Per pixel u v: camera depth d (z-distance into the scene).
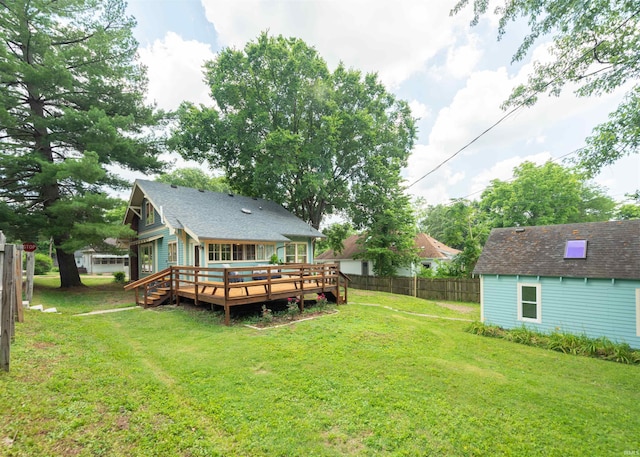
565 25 7.18
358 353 6.62
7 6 12.01
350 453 3.33
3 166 12.52
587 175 8.99
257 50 19.44
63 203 12.58
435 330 9.74
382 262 22.84
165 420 3.70
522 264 10.66
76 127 13.32
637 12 6.49
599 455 3.47
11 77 11.89
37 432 3.15
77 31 14.55
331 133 19.47
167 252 15.12
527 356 7.58
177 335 7.59
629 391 5.46
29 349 5.24
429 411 4.29
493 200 27.12
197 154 21.50
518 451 3.49
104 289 16.38
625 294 8.53
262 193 22.33
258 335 7.69
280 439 3.51
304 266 11.34
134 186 15.98
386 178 21.70
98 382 4.40
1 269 4.20
